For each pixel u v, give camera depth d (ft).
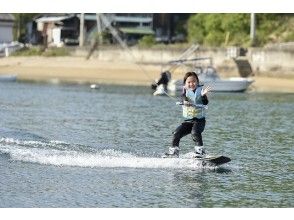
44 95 282.97
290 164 117.50
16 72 467.52
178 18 608.60
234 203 89.45
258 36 466.70
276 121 192.24
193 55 442.09
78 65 485.56
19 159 114.01
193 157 112.98
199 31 545.44
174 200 90.27
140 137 147.02
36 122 172.55
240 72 425.69
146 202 89.04
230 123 183.73
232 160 120.06
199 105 112.68
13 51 581.94
